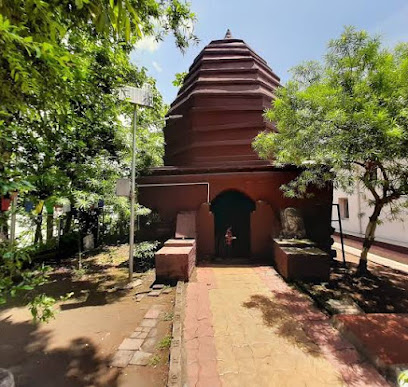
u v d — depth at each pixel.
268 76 10.14
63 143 6.31
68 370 3.10
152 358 3.31
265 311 4.47
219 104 8.98
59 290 5.75
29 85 2.32
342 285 5.95
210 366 3.03
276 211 7.99
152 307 4.82
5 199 2.45
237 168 8.06
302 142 4.99
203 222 8.12
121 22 1.89
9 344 3.68
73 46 4.75
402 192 5.51
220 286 5.66
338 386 2.71
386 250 10.35
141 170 8.23
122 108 7.81
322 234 7.98
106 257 8.55
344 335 3.69
